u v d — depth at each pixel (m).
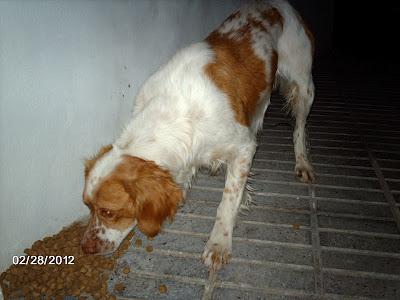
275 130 1.50
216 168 0.93
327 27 3.41
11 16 0.67
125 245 0.86
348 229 0.93
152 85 0.85
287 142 1.39
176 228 0.93
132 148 0.75
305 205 1.02
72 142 0.87
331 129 1.53
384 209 1.01
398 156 1.30
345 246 0.87
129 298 0.73
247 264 0.82
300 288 0.75
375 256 0.84
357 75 2.55
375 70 2.73
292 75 1.18
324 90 2.12
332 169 1.21
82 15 0.81
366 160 1.27
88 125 0.90
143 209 0.71
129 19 0.96
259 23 1.05
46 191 0.84
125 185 0.70
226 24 1.03
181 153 0.79
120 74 0.96
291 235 0.90
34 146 0.78
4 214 0.76
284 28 1.13
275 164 1.23
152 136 0.77
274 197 1.06
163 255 0.85
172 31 1.18
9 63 0.69
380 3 4.43
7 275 0.78
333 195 1.07
